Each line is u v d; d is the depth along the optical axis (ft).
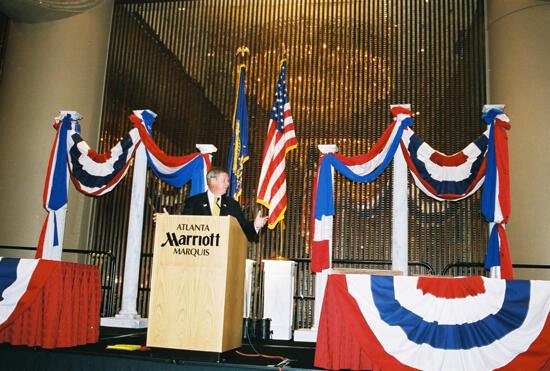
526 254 18.08
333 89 22.66
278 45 23.62
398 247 17.28
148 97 24.34
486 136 16.78
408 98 22.04
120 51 25.17
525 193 18.52
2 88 23.17
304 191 21.84
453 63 22.06
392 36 22.80
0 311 11.56
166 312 9.74
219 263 9.67
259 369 9.71
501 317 9.48
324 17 23.59
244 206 22.25
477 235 20.44
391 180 21.48
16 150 22.17
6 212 21.70
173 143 23.57
